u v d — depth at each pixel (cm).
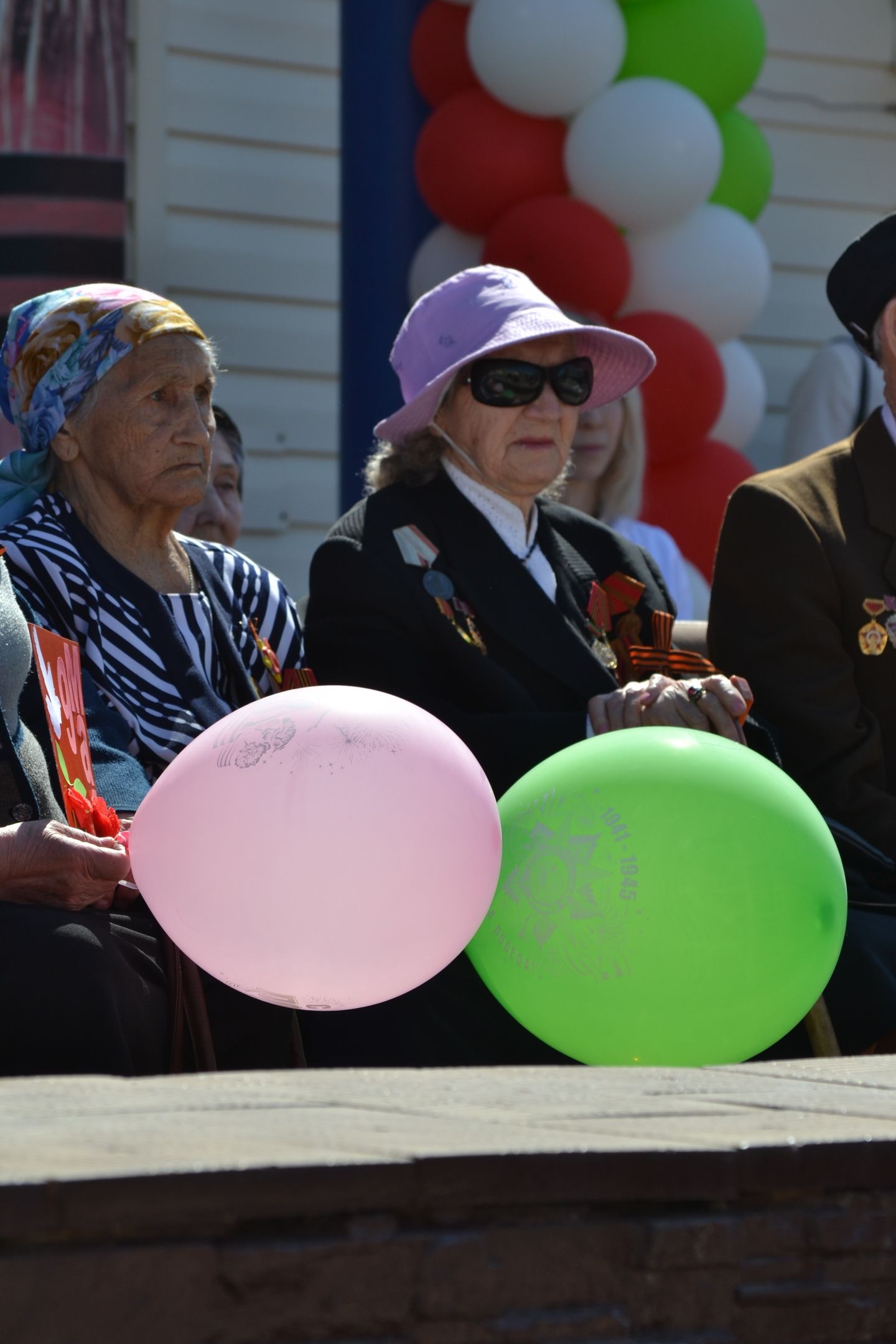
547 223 1691
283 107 1967
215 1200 322
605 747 767
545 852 736
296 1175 328
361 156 1777
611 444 1520
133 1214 317
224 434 1401
